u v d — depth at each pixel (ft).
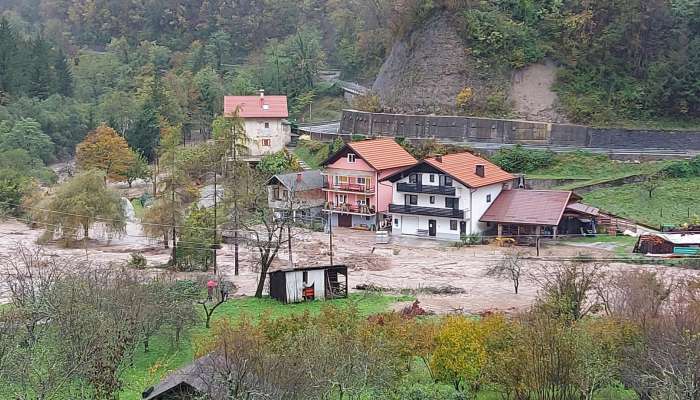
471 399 125.08
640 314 141.79
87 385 120.47
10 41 483.92
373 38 494.18
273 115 382.22
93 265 220.02
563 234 257.34
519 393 118.83
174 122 447.01
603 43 339.77
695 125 319.06
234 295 203.92
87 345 122.72
